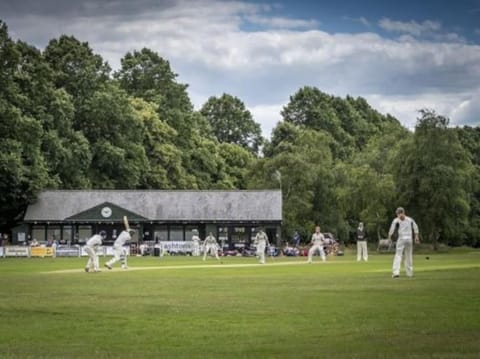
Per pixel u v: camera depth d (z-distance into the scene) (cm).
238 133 17712
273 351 1481
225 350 1507
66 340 1652
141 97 14275
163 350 1523
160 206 10531
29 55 10775
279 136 14750
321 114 16388
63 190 10512
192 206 10556
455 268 3834
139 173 11912
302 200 11144
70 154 10612
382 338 1595
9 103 9806
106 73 12650
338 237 11556
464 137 14275
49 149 10356
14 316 2005
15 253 8869
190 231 10544
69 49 12144
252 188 12031
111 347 1565
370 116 18525
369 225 9881
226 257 8125
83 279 3375
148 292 2617
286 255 8794
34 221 10169
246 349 1512
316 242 5653
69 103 10856
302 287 2736
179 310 2094
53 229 10331
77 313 2052
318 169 11525
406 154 9500
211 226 10525
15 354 1477
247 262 6016
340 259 6488
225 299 2345
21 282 3170
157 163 12688
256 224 10494
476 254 7625
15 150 9506
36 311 2094
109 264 4450
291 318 1912
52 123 10644
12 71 10100
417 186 9400
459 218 9438
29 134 9712
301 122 16700
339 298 2317
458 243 11381
